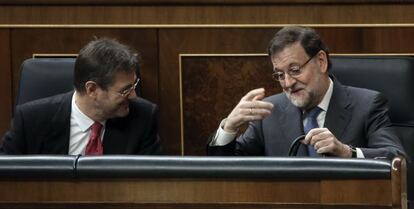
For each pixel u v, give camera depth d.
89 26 8.87
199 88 8.90
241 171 4.39
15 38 8.96
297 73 6.88
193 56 8.85
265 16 8.73
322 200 4.38
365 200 4.34
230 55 8.80
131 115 7.27
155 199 4.48
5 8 8.92
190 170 4.43
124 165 4.47
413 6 8.61
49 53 8.95
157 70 8.90
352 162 4.34
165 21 8.83
